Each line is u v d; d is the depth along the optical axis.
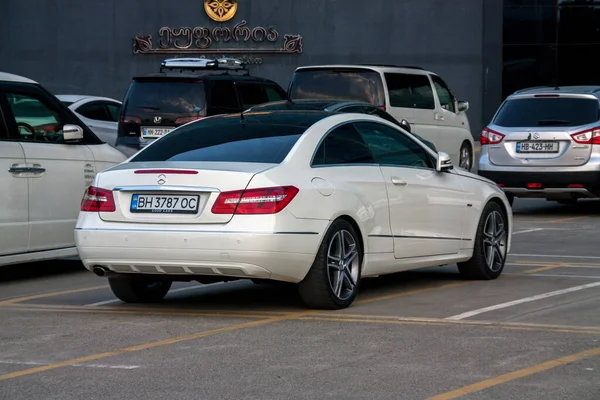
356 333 7.79
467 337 7.57
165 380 6.41
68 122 11.63
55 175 11.16
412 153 9.98
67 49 39.09
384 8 38.38
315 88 18.98
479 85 38.47
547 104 17.27
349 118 9.43
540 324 8.06
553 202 20.61
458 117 21.88
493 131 17.44
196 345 7.45
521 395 5.93
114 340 7.70
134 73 38.94
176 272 8.36
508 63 38.84
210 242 8.10
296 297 9.69
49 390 6.23
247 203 8.12
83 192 11.51
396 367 6.65
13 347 7.49
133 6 38.81
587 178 16.67
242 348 7.32
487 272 10.59
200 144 9.01
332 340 7.54
